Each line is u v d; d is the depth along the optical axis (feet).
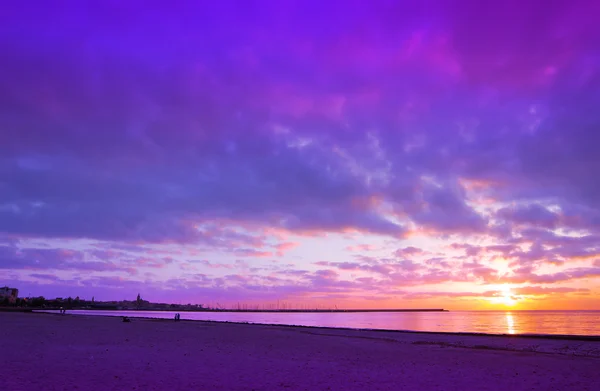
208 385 41.93
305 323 376.07
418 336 143.95
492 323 394.32
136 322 195.62
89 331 114.32
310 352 77.41
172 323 200.95
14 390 35.83
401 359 69.46
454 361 67.77
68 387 38.01
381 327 289.33
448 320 504.84
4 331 103.40
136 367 51.78
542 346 103.09
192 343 87.92
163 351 70.54
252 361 61.57
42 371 46.06
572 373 56.03
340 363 62.44
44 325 136.98
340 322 414.41
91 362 54.60
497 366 62.13
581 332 229.86
